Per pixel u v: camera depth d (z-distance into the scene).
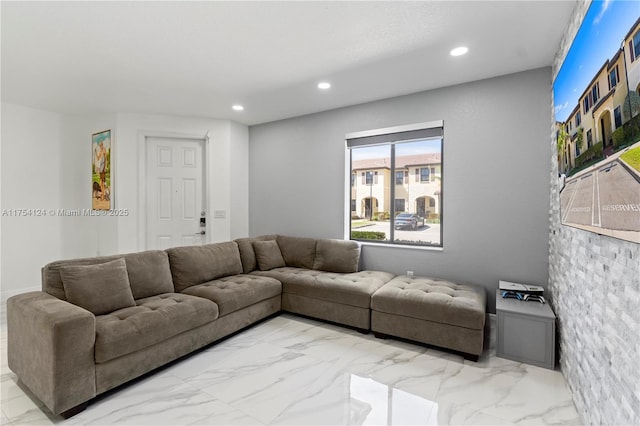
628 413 1.19
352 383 2.12
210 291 2.85
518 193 2.96
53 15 2.07
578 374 1.83
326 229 4.20
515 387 2.08
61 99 3.74
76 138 4.41
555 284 2.54
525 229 2.94
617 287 1.30
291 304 3.37
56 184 4.29
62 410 1.71
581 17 1.80
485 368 2.33
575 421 1.75
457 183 3.25
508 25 2.19
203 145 4.54
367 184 4.04
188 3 1.96
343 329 3.09
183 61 2.76
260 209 4.82
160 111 4.18
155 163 4.32
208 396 1.97
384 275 3.44
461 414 1.81
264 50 2.56
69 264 2.38
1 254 3.90
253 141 4.88
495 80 3.05
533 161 2.89
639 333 1.11
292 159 4.49
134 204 4.20
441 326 2.53
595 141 1.47
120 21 2.15
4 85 3.30
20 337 1.97
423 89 3.39
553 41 2.39
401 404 1.90
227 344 2.73
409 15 2.09
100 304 2.27
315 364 2.38
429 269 3.43
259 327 3.14
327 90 3.44
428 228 3.67
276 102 3.83
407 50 2.55
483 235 3.13
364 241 3.95
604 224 1.35
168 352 2.27
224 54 2.63
